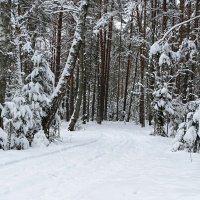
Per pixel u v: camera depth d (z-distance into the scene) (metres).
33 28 22.94
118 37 44.03
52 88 14.49
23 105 12.30
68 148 13.58
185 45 19.58
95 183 7.92
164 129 21.62
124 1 29.17
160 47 19.27
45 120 14.12
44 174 8.77
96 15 29.91
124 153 13.38
